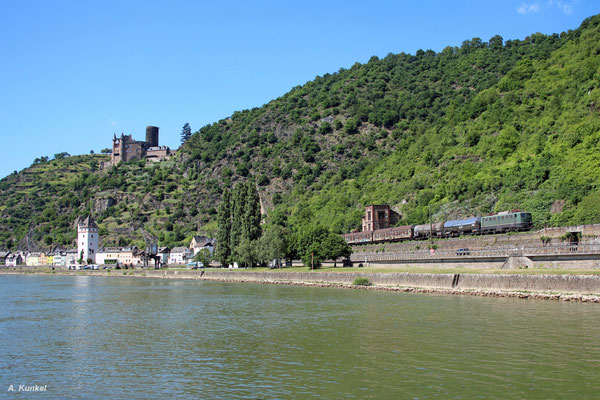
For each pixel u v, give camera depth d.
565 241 95.25
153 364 43.59
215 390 36.16
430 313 65.88
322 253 134.38
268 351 47.41
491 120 198.00
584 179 119.81
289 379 38.31
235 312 73.88
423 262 111.12
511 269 89.25
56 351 49.06
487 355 43.72
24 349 50.06
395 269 114.56
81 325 64.00
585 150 132.88
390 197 197.25
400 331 54.91
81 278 190.88
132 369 42.12
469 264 99.62
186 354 46.94
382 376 38.50
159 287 128.25
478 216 129.62
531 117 184.00
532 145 161.62
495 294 80.12
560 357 42.47
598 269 77.31
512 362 41.38
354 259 136.75
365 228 182.00
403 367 40.78
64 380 39.38
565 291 73.19
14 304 88.75
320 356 45.00
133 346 50.88
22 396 35.84
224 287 123.12
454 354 44.34
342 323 61.31
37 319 69.69
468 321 59.00
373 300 82.12
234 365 42.66
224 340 53.00
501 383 36.22
